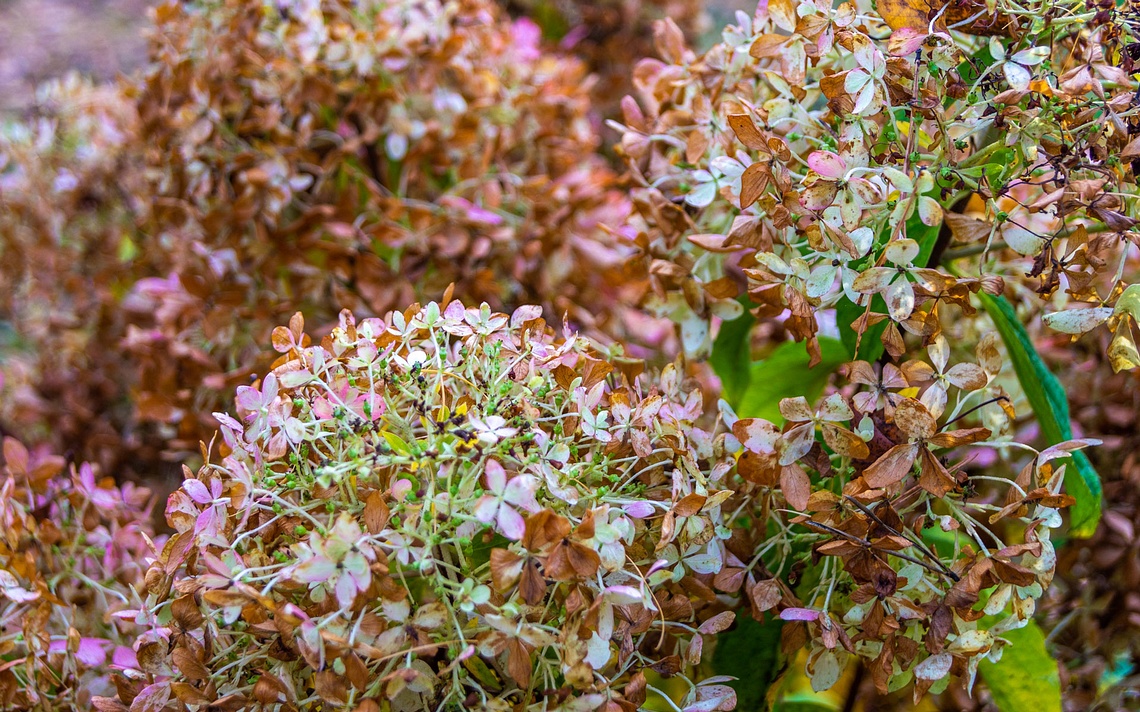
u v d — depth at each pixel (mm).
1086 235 901
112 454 1305
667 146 1062
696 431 938
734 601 965
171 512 902
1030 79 902
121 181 1490
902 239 889
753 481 912
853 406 907
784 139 958
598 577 862
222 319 1139
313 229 1150
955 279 890
